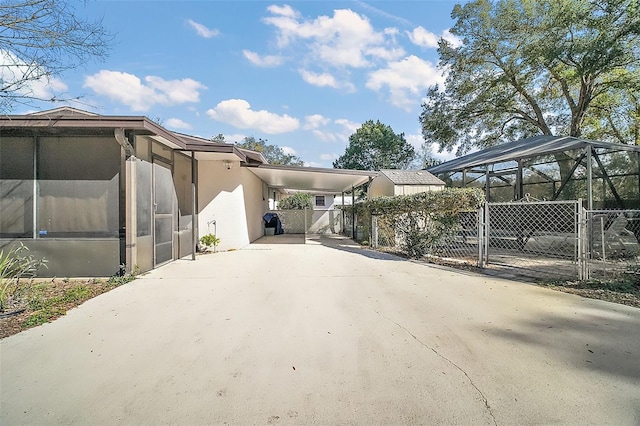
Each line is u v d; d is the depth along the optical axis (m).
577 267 6.11
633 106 16.02
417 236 8.77
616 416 2.04
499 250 9.98
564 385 2.39
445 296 4.80
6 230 6.12
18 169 6.15
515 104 17.97
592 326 3.54
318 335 3.37
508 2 15.23
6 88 4.79
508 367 2.66
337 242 14.02
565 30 13.57
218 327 3.62
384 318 3.87
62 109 7.13
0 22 4.45
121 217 6.22
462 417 2.05
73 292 5.01
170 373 2.61
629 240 8.03
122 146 6.00
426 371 2.61
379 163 40.62
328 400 2.23
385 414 2.08
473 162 12.47
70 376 2.58
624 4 11.70
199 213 10.83
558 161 10.70
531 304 4.36
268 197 19.97
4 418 2.07
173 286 5.59
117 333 3.47
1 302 4.11
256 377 2.54
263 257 9.16
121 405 2.20
